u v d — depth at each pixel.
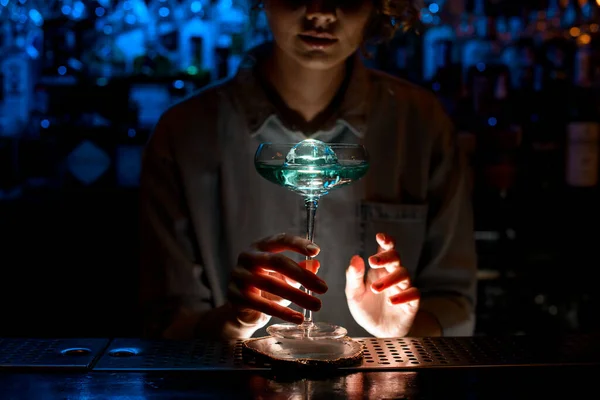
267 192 1.32
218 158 1.31
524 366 0.94
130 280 1.96
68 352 0.97
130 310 1.96
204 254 1.31
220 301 1.33
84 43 2.07
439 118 1.38
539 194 1.99
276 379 0.88
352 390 0.85
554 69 2.21
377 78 1.37
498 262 1.97
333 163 0.95
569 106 2.17
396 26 1.33
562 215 1.99
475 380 0.89
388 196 1.36
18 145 2.04
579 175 1.96
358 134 1.31
